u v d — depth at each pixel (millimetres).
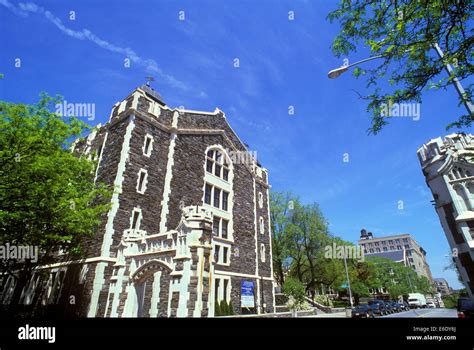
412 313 36562
